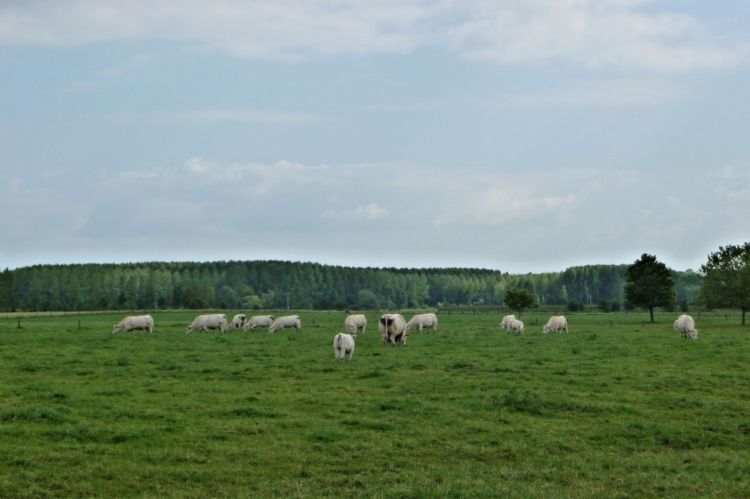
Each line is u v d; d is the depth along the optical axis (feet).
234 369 110.83
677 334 202.59
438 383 98.17
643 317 368.07
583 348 149.18
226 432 69.10
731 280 279.28
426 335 192.95
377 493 53.62
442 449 66.69
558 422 77.20
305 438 68.33
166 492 53.67
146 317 205.16
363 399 86.38
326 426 72.43
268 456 62.80
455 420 76.28
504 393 90.68
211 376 103.81
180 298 622.95
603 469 62.39
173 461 60.70
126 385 94.48
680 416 81.61
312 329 227.61
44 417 72.18
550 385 98.02
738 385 100.68
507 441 69.36
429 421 75.72
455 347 150.10
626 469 62.54
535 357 129.59
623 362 123.65
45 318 345.92
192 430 69.51
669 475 60.90
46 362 117.39
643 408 84.33
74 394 85.05
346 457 63.31
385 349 144.66
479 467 62.28
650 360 127.44
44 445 63.10
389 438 69.31
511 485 56.70
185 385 95.04
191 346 151.43
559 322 214.48
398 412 79.61
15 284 632.79
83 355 130.00
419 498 52.85
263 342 164.14
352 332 200.03
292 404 83.10
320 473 59.21
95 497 52.26
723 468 63.57
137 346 150.92
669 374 108.47
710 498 54.29
